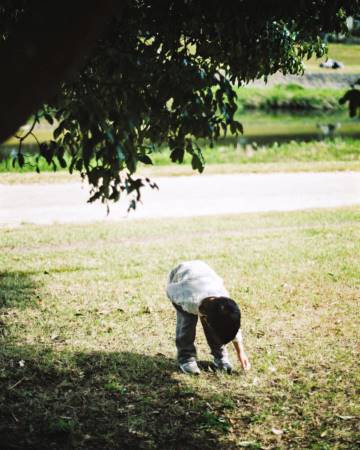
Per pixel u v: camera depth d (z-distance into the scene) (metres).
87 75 4.26
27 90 2.03
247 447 4.23
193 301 4.79
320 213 11.93
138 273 8.03
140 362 5.46
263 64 4.99
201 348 5.89
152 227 10.64
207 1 4.23
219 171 16.22
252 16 4.41
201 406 4.75
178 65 4.10
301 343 5.93
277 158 18.89
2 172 15.30
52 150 4.00
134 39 4.23
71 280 7.72
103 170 3.80
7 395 4.84
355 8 4.53
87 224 10.79
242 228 10.76
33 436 4.30
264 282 7.71
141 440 4.31
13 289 7.38
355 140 23.31
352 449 4.18
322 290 7.47
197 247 9.38
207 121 4.00
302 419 4.60
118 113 3.70
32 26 1.98
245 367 5.10
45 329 6.20
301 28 4.98
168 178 15.32
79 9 1.94
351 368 5.41
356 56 44.22
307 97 39.38
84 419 4.55
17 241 9.62
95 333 6.11
